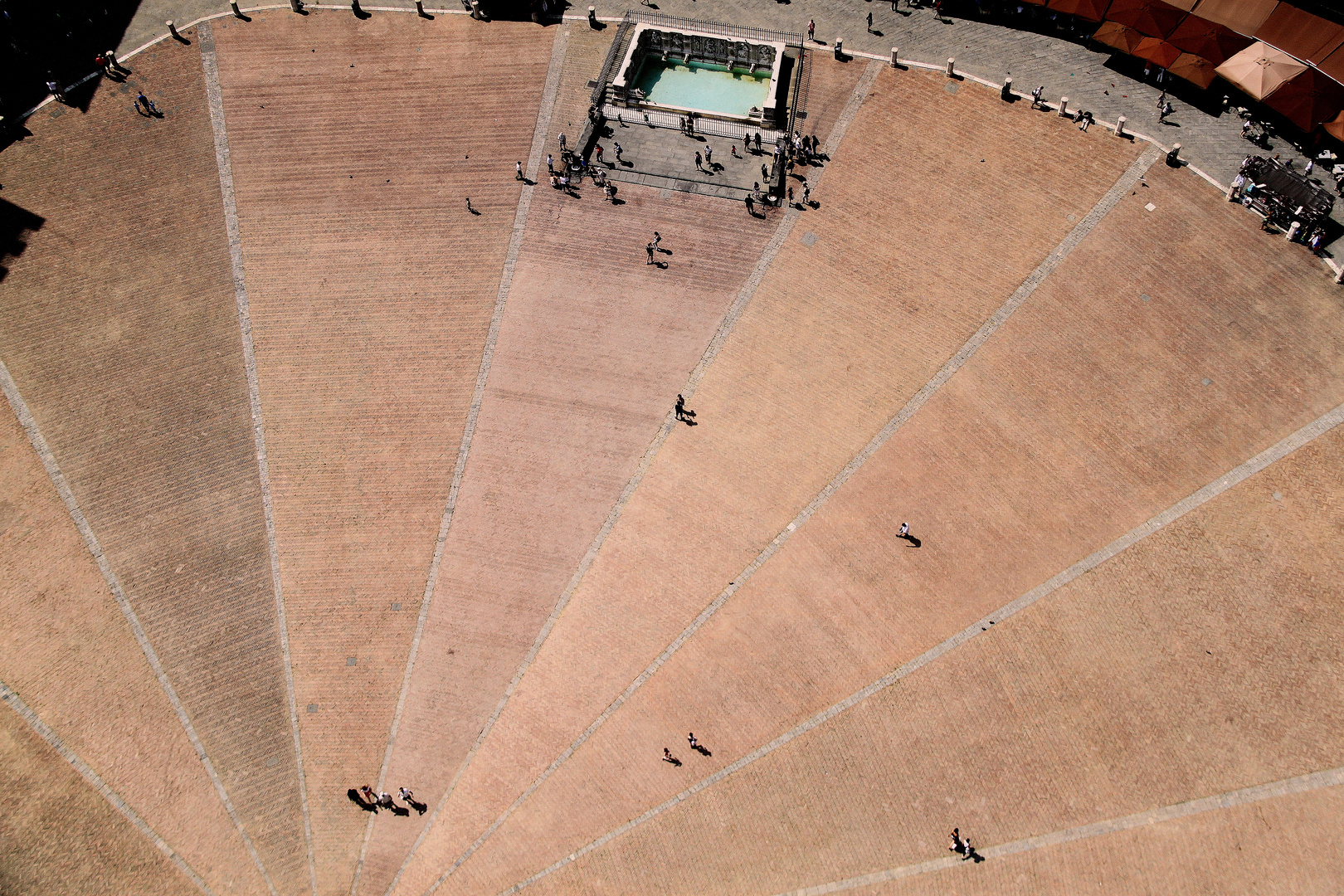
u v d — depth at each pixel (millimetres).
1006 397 43250
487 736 38500
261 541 43125
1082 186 48062
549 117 54500
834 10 57344
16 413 45688
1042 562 39125
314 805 37719
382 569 42312
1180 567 38031
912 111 52188
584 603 40844
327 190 52562
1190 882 32219
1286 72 46719
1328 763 33531
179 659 40406
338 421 45875
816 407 44438
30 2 57062
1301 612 36438
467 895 35438
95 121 54281
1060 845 33438
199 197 52219
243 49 57562
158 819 37250
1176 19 49781
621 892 34688
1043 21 55031
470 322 48250
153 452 45125
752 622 39469
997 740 35594
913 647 38031
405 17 58938
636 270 49125
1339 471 39062
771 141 52625
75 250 50281
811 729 36844
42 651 40156
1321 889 31562
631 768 37000
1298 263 44312
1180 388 42156
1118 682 36062
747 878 34438
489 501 43562
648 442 44469
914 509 41188
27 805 37031
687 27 56906
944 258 47375
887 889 33562
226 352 47781
